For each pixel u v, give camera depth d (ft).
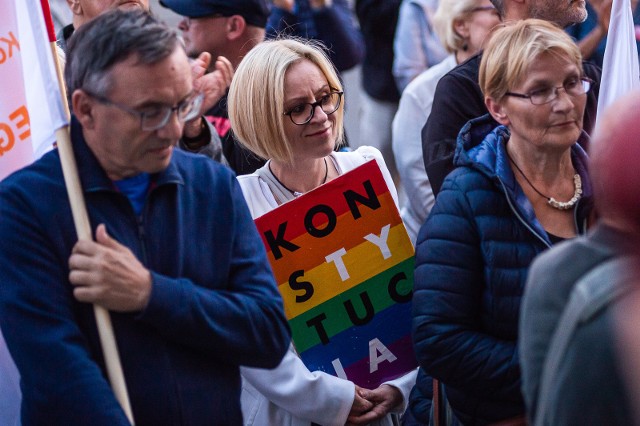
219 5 16.25
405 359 12.19
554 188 11.08
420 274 11.00
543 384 7.57
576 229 11.07
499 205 10.80
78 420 8.89
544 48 10.64
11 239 9.06
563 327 7.39
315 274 12.01
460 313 10.82
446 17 16.94
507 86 10.82
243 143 12.17
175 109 8.93
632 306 7.08
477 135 11.47
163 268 9.37
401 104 17.37
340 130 12.46
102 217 9.23
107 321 9.04
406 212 17.35
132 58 8.75
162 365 9.25
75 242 9.16
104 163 9.25
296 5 21.70
